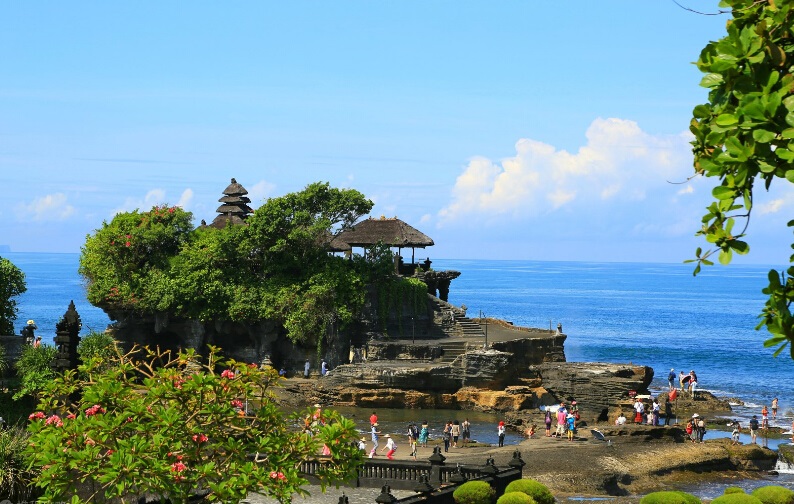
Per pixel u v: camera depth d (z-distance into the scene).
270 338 92.00
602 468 56.75
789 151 9.10
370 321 93.44
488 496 38.12
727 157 9.58
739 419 84.12
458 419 78.31
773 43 9.67
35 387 54.72
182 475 24.92
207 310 90.69
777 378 123.75
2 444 33.06
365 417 78.12
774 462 62.81
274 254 93.62
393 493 44.03
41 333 158.50
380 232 105.75
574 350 160.00
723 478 59.22
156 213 96.19
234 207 109.50
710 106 10.50
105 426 25.30
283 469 27.19
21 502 32.44
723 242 10.16
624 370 82.50
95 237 95.25
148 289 90.50
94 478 24.91
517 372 88.25
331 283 90.25
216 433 27.50
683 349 162.88
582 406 80.75
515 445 65.31
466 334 95.56
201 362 92.12
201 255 92.94
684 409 87.88
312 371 91.38
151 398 26.75
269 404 28.41
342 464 27.92
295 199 93.31
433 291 105.81
